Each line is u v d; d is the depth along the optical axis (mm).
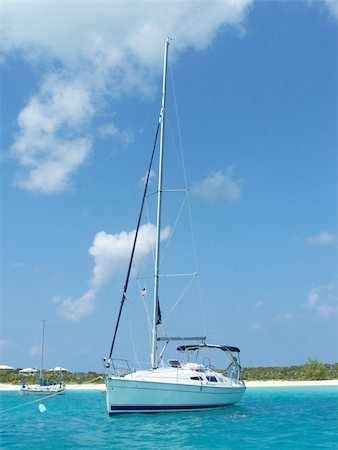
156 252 25750
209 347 26672
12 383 60531
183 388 22328
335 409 27781
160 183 26906
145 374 22719
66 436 17922
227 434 17984
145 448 15438
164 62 28609
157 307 25000
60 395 47438
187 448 15414
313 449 15164
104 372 22188
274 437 17359
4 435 18438
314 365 60375
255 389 49938
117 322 24672
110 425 20297
